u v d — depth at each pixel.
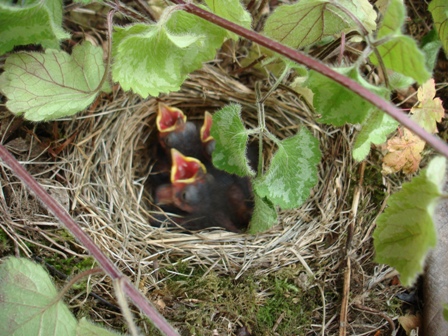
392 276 0.23
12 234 0.21
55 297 0.18
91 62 0.21
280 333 0.22
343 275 0.23
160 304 0.22
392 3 0.16
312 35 0.21
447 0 0.21
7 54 0.22
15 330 0.18
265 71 0.25
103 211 0.23
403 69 0.17
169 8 0.18
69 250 0.21
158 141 0.27
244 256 0.23
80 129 0.24
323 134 0.25
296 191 0.21
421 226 0.16
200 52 0.21
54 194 0.22
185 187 0.25
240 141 0.21
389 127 0.20
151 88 0.19
